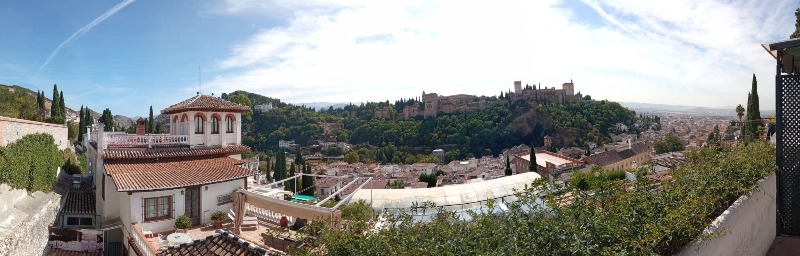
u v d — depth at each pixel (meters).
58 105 54.75
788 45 10.05
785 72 12.18
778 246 10.81
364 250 6.50
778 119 11.06
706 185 8.47
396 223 7.31
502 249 5.49
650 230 5.82
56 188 26.34
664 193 7.11
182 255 13.48
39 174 23.62
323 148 170.38
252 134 181.62
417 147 173.25
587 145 130.25
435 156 153.12
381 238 6.55
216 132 26.69
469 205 23.38
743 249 8.66
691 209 6.67
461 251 5.78
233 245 13.70
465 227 6.49
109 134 24.06
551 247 5.49
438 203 23.08
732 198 9.28
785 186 11.12
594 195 6.86
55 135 31.88
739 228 8.39
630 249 5.61
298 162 107.00
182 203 20.62
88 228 22.28
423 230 6.62
